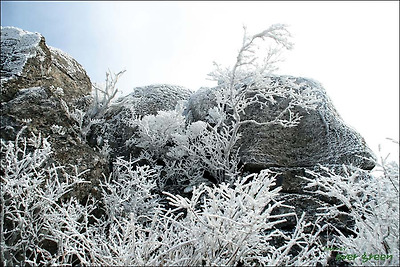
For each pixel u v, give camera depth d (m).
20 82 4.74
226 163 4.50
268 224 2.33
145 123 4.95
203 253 2.38
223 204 2.63
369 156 4.35
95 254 2.40
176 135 4.67
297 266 2.42
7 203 3.12
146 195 3.76
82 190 3.79
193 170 4.75
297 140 4.71
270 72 4.17
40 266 3.15
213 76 4.30
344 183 2.60
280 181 4.19
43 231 3.03
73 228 2.52
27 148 3.75
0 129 3.78
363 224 2.50
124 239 2.48
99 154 4.39
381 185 2.49
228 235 2.37
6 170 2.82
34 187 2.86
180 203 2.40
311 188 4.02
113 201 3.70
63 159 3.91
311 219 3.61
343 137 4.60
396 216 2.34
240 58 3.82
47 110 4.31
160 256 2.34
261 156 4.56
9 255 2.77
